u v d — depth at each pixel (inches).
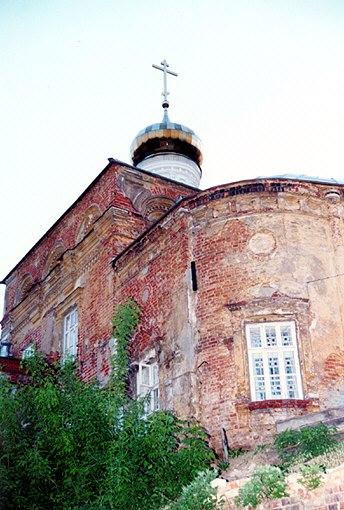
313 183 813.2
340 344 748.0
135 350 842.2
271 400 701.3
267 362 732.7
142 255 884.6
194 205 820.6
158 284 842.2
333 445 594.2
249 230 789.2
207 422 721.0
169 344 792.9
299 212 799.1
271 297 753.0
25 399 719.7
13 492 660.1
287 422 659.4
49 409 688.4
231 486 530.3
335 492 467.5
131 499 619.8
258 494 496.4
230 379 725.3
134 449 647.8
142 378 820.0
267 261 772.0
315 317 751.1
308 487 479.2
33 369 803.4
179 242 821.2
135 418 682.8
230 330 747.4
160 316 823.1
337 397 719.7
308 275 770.2
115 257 934.4
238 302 756.0
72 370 788.0
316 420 646.5
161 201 1043.3
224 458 682.2
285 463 600.1
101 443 668.7
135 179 1031.0
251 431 693.9
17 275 1280.8
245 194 803.4
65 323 1048.8
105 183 1033.5
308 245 786.2
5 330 1236.5
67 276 1051.9
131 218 987.9
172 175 1243.2
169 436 671.1
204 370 744.3
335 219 805.2
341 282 776.9
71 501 654.5
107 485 637.9
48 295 1106.1
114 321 844.6
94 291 975.0
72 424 682.2
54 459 685.9
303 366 724.7
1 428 692.1
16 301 1248.8
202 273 788.6
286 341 740.7
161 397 778.2
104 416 685.9
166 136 1270.9
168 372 780.0
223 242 790.5
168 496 613.3
